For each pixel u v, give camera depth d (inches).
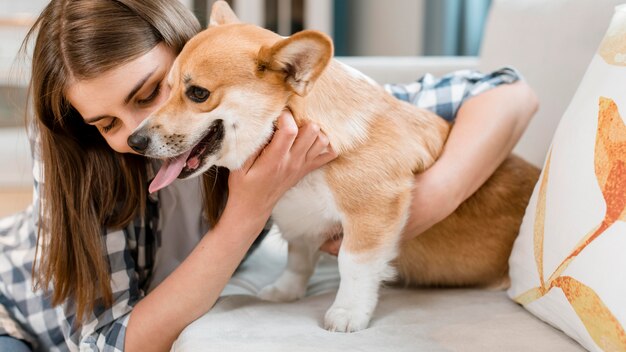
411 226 51.0
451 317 46.8
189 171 45.3
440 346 41.6
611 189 38.0
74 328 53.9
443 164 51.9
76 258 51.8
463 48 131.1
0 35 138.9
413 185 50.1
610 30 44.6
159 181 44.7
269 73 44.5
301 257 56.1
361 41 149.0
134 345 49.1
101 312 52.7
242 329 45.4
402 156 49.5
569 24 62.7
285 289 56.0
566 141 44.0
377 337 43.6
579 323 39.6
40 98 48.3
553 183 44.2
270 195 47.3
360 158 47.6
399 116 52.3
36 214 58.1
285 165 45.7
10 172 140.6
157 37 47.9
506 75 61.2
